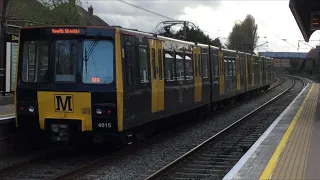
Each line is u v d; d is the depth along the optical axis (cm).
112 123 927
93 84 934
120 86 930
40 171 897
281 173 710
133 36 1014
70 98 944
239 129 1530
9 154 1025
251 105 2461
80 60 942
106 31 933
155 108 1160
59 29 956
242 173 713
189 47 1502
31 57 980
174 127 1565
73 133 971
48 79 959
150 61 1125
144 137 1192
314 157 838
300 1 1936
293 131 1185
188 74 1478
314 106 2027
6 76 1712
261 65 3369
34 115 973
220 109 2191
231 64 2250
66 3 2380
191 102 1512
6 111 1441
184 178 844
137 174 870
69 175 841
